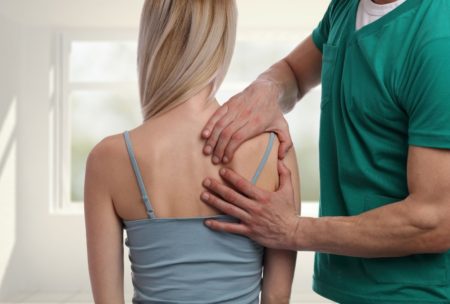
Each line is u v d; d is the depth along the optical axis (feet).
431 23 3.72
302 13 16.87
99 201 3.62
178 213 3.54
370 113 4.07
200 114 3.60
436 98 3.54
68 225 18.34
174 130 3.55
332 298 4.47
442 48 3.59
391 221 3.69
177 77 3.53
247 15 17.06
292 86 5.33
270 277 4.00
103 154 3.59
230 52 3.69
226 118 3.59
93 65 24.82
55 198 18.74
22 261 18.07
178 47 3.53
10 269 17.19
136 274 3.68
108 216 3.63
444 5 3.76
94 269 3.70
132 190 3.54
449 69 3.52
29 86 18.39
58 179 18.71
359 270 4.25
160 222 3.51
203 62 3.55
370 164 4.17
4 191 16.79
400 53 3.86
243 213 3.58
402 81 3.83
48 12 16.81
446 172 3.53
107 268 3.68
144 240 3.56
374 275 4.13
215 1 3.58
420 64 3.68
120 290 3.77
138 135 3.56
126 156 3.53
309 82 5.47
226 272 3.60
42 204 18.40
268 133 3.81
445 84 3.51
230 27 3.64
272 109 3.94
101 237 3.65
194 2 3.52
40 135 18.44
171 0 3.52
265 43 23.31
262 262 4.08
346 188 4.35
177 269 3.53
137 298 3.70
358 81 4.16
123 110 32.45
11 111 17.34
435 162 3.56
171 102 3.58
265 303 4.04
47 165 18.43
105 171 3.58
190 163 3.54
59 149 18.72
